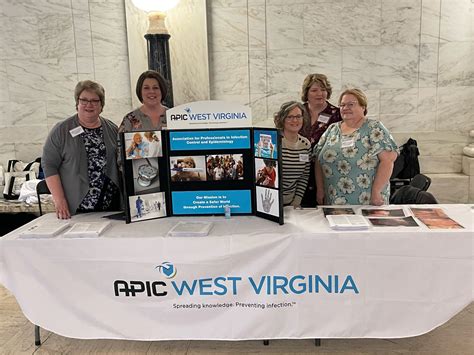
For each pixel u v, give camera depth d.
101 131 3.01
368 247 2.40
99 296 2.55
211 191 2.73
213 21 5.07
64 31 5.13
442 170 5.20
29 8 5.11
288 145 3.02
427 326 2.45
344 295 2.46
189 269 2.47
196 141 2.67
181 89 5.10
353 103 2.98
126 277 2.51
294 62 5.09
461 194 4.98
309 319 2.50
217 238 2.44
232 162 2.68
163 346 2.79
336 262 2.43
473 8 4.91
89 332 2.58
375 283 2.44
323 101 3.59
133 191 2.68
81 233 2.50
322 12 4.98
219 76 5.17
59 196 2.90
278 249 2.42
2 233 4.77
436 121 5.12
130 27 5.01
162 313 2.54
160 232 2.53
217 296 2.49
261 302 2.49
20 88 5.26
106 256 2.50
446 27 4.95
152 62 4.73
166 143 2.69
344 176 3.05
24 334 2.98
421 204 3.04
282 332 2.52
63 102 5.27
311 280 2.46
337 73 5.07
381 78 5.07
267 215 2.64
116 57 5.15
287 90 5.14
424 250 2.38
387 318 2.47
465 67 5.02
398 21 4.96
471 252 2.36
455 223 2.49
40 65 5.21
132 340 2.76
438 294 2.42
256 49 5.09
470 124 5.11
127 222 2.69
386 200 3.13
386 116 5.14
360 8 4.95
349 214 2.67
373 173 3.01
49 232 2.54
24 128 5.33
